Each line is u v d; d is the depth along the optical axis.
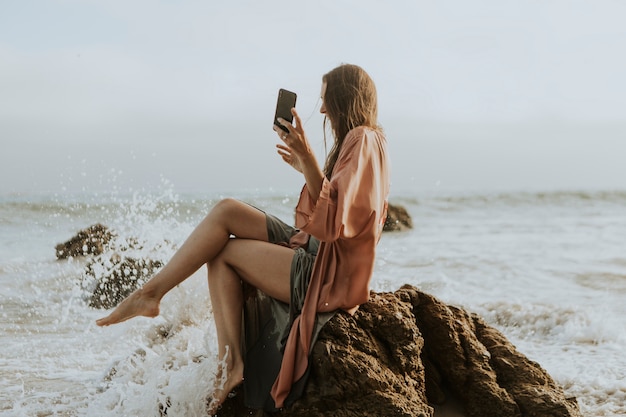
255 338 3.57
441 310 4.02
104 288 8.06
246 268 3.54
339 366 3.33
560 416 3.70
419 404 3.47
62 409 4.16
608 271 11.76
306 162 3.21
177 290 4.66
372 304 3.69
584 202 38.62
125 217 8.27
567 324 7.45
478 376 3.86
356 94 3.60
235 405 3.53
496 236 19.91
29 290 8.80
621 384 5.07
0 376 4.94
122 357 5.02
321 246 3.49
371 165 3.41
